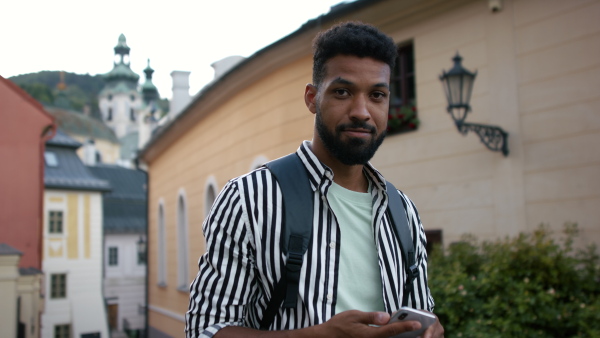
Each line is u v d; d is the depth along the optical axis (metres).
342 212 1.65
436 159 6.71
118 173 44.31
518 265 4.76
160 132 15.31
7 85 12.27
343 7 7.47
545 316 4.36
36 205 12.28
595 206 5.24
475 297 4.86
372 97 1.62
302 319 1.52
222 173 11.55
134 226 37.56
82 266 26.94
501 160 6.03
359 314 1.36
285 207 1.57
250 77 9.95
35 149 12.44
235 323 1.52
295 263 1.53
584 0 5.41
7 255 7.73
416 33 7.06
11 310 7.73
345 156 1.61
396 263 1.69
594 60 5.32
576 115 5.44
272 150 9.41
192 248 13.52
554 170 5.57
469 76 5.65
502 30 6.11
